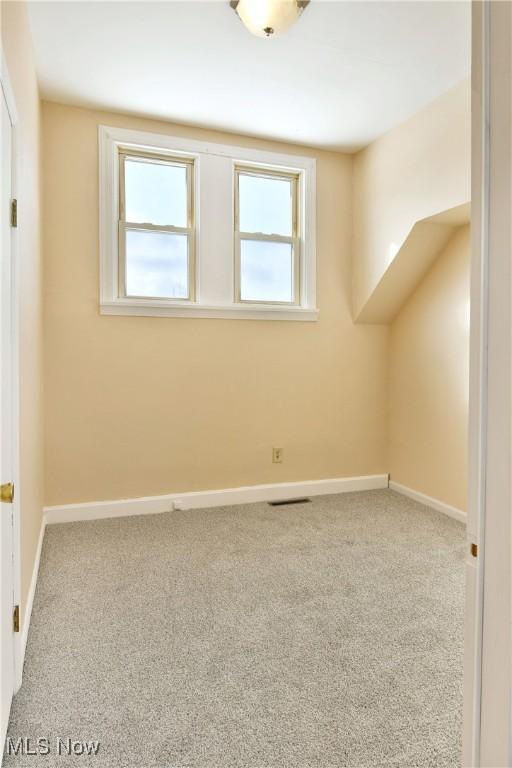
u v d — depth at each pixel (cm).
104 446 322
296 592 227
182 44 238
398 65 254
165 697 158
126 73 266
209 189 338
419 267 345
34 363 243
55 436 311
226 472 353
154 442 334
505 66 66
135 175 329
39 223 273
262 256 362
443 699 158
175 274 340
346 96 288
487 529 70
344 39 233
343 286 380
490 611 70
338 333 380
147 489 333
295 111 308
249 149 345
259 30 211
